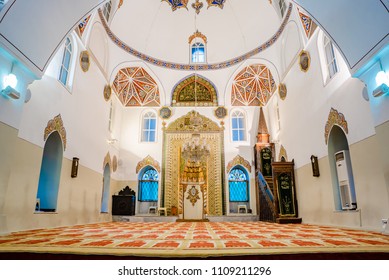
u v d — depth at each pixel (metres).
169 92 13.64
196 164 12.86
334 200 7.00
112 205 11.66
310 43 8.40
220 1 12.05
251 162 12.84
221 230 5.55
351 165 6.63
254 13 11.72
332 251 2.67
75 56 8.10
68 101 7.66
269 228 6.17
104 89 10.73
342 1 4.97
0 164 4.35
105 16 10.23
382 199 5.23
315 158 7.88
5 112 4.51
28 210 5.78
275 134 12.00
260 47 12.02
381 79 4.77
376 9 4.50
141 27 12.14
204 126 13.29
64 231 5.25
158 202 12.44
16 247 2.84
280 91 11.00
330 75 7.46
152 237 3.98
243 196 12.79
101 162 10.43
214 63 13.27
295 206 9.11
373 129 5.48
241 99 13.59
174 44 13.05
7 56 4.58
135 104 13.69
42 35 5.07
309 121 8.41
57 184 7.11
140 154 13.01
